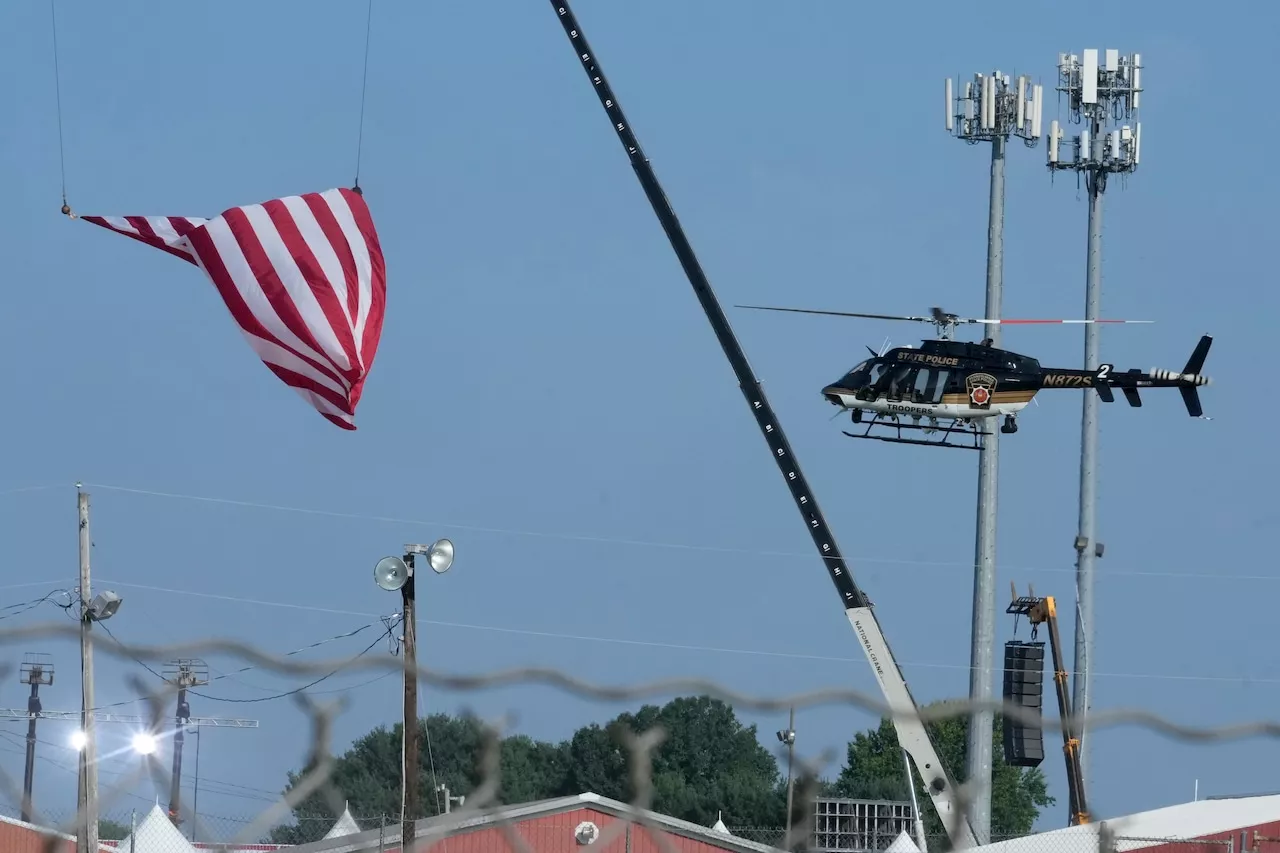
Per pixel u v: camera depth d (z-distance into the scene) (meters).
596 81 165.88
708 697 53.81
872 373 168.62
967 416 167.38
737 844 117.88
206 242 105.88
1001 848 97.88
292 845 96.31
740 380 161.38
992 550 196.62
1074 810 153.75
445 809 169.50
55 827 66.00
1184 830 115.19
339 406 106.31
